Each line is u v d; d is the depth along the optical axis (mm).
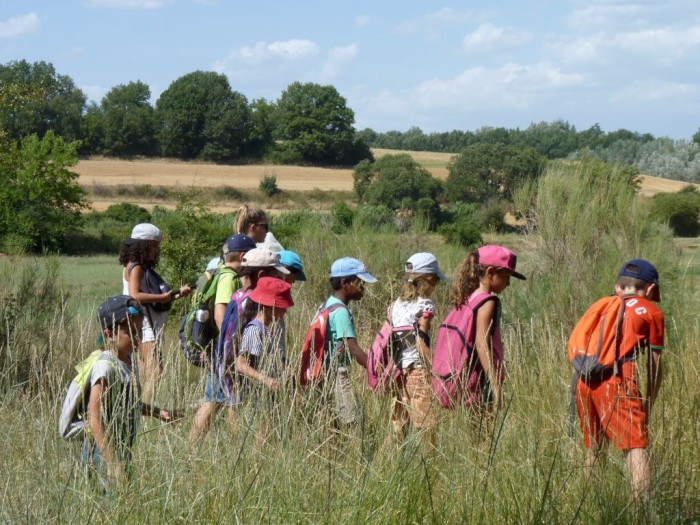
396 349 5301
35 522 3783
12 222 40906
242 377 4980
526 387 5391
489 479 4086
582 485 4164
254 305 5227
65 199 45938
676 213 39250
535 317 8891
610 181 10555
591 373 4746
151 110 130875
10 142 17781
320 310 5535
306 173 113875
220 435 4344
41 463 4043
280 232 25219
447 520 3916
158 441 4230
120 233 49438
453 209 74250
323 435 4418
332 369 4848
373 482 4039
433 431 4508
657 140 124938
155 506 3863
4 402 4527
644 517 4000
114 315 4332
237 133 120188
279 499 3910
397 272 11094
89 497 3850
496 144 86188
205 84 120500
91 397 4203
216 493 3953
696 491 4312
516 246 11039
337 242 12328
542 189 10680
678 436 4672
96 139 118188
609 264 9430
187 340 5973
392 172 81812
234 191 91438
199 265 12562
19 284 8570
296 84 126250
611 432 4691
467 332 5184
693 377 5457
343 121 125875
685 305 8562
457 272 5422
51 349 5422
